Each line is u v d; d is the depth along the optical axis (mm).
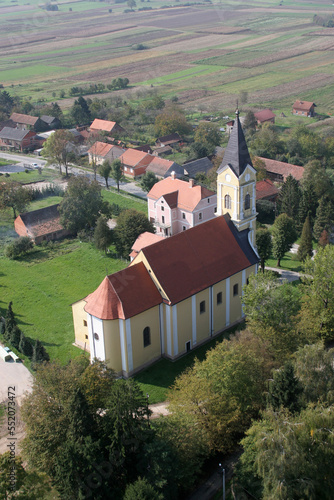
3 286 106750
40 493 53656
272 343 70125
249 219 88250
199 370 62375
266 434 51375
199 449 55656
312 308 79438
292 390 57312
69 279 109250
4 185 134875
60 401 56812
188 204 124062
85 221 130625
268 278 75188
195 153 189375
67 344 85125
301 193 135625
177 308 77000
